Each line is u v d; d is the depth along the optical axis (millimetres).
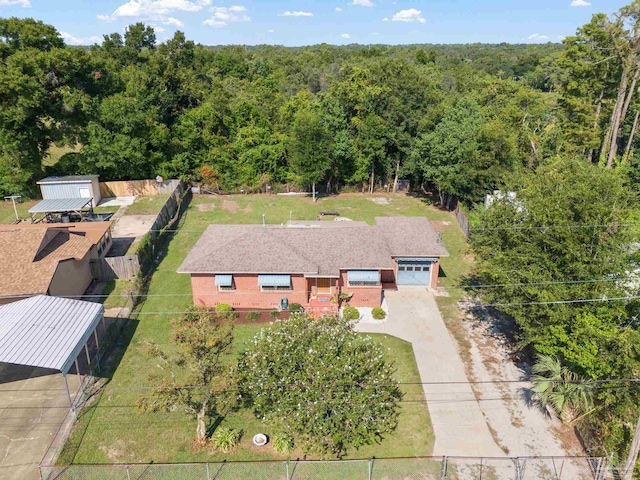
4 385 24531
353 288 33281
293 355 20703
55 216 46719
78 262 33562
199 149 61500
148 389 24281
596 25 48750
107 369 26047
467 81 94000
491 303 29203
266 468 20016
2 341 22516
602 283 21984
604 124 57531
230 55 110562
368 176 61375
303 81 116250
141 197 56906
